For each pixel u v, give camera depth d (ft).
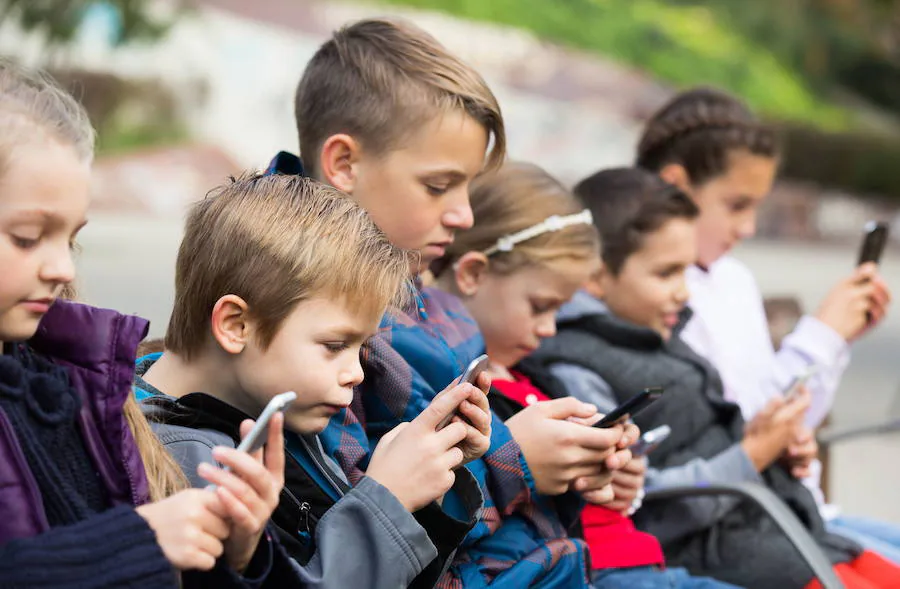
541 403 15.75
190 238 12.69
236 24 114.73
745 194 24.50
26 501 9.96
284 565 11.12
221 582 10.45
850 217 127.34
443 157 15.93
